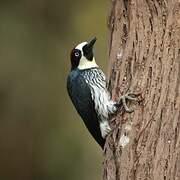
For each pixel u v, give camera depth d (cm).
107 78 1135
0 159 2225
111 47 1125
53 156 2156
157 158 1021
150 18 1075
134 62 1074
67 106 2169
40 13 2280
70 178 2109
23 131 2195
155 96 1043
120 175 1042
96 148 2095
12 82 2169
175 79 1038
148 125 1035
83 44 1223
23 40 2212
